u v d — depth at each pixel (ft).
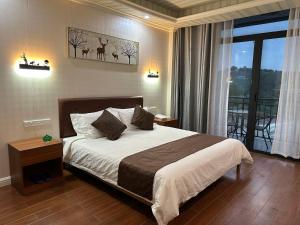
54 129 10.75
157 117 15.81
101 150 8.90
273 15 13.21
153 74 15.85
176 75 16.84
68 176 10.32
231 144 10.03
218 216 7.48
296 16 11.76
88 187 9.33
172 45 16.94
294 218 7.39
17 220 7.07
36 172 9.93
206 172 8.03
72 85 11.25
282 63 12.92
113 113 12.04
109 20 12.51
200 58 15.64
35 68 9.54
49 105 10.44
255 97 14.39
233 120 16.08
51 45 10.21
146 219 7.25
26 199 8.30
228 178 10.43
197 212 7.70
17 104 9.37
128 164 7.59
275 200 8.50
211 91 15.35
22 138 9.66
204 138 10.93
